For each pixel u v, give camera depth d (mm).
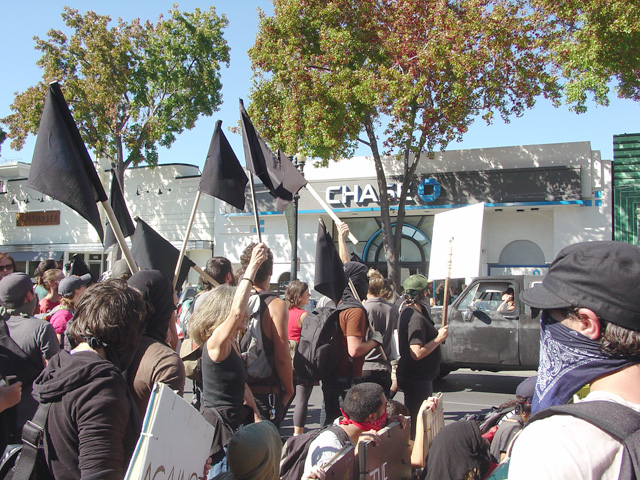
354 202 21766
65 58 23594
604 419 1240
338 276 4859
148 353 2670
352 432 3285
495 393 9562
